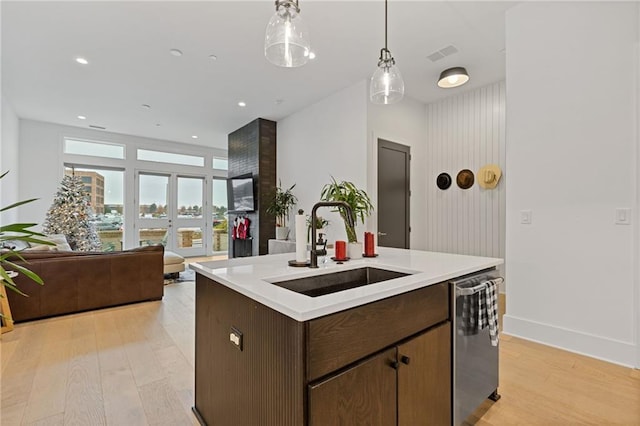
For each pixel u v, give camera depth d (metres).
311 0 2.64
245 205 6.17
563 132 2.54
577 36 2.47
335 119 4.69
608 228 2.34
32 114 5.70
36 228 6.12
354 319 1.07
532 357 2.39
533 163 2.71
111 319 3.29
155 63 3.77
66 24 3.01
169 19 2.94
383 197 4.37
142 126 6.48
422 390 1.34
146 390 1.98
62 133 6.44
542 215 2.66
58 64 3.80
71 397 1.89
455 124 4.72
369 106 4.24
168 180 7.88
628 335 2.25
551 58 2.60
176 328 3.05
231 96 4.81
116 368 2.25
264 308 1.12
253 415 1.20
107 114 5.70
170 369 2.24
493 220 4.28
